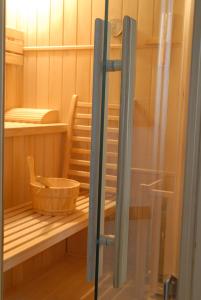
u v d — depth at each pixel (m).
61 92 1.99
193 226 0.59
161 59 0.73
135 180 0.66
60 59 1.98
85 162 1.90
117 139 0.59
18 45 2.01
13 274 1.69
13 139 1.64
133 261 0.69
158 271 0.73
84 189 1.92
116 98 0.58
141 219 0.71
